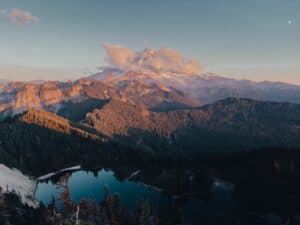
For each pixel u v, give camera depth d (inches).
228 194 7829.7
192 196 7810.0
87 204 6023.6
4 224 4783.5
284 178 7657.5
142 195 7785.4
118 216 5782.5
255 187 7564.0
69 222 5265.8
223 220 6269.7
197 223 6053.2
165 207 6471.5
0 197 5797.2
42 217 5241.1
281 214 6530.5
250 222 6309.1
